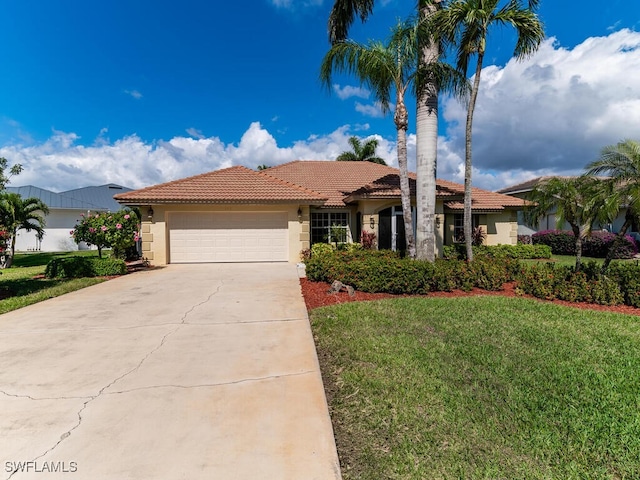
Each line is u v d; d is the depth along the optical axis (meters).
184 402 3.57
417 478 2.62
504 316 6.81
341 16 13.18
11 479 2.50
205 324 6.32
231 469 2.62
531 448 2.94
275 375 4.21
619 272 8.82
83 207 30.14
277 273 12.54
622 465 2.75
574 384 4.02
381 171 22.98
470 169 10.64
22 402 3.57
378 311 7.08
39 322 6.50
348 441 3.05
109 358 4.75
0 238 10.68
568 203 9.39
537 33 9.58
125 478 2.52
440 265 10.17
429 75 10.63
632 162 8.12
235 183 16.20
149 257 14.80
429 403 3.62
